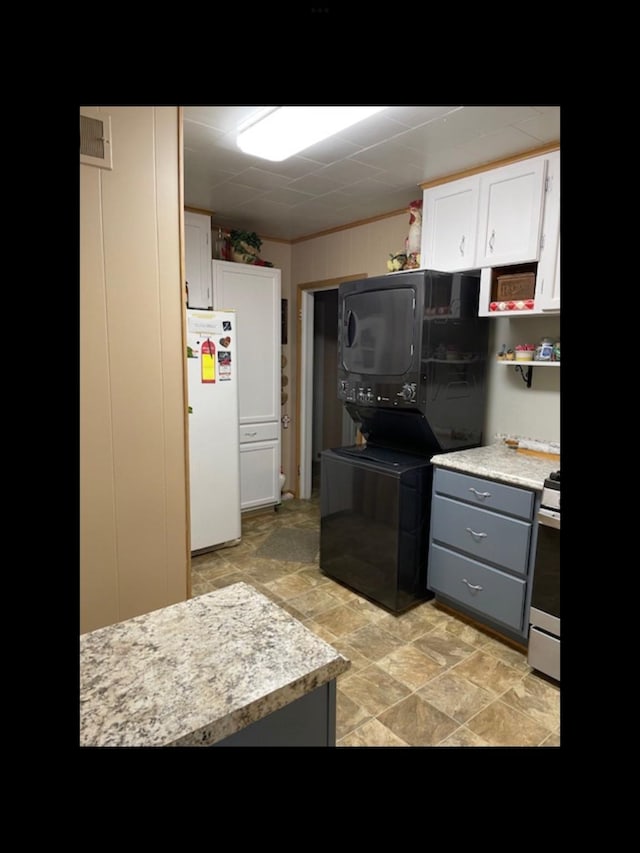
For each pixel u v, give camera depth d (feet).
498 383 9.62
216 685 2.30
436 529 8.68
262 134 7.12
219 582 10.05
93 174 5.36
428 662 7.40
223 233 13.05
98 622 5.94
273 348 13.52
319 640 2.68
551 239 7.70
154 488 6.17
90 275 5.44
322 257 13.79
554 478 6.79
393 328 8.77
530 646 7.07
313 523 13.52
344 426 17.76
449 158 8.30
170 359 6.12
